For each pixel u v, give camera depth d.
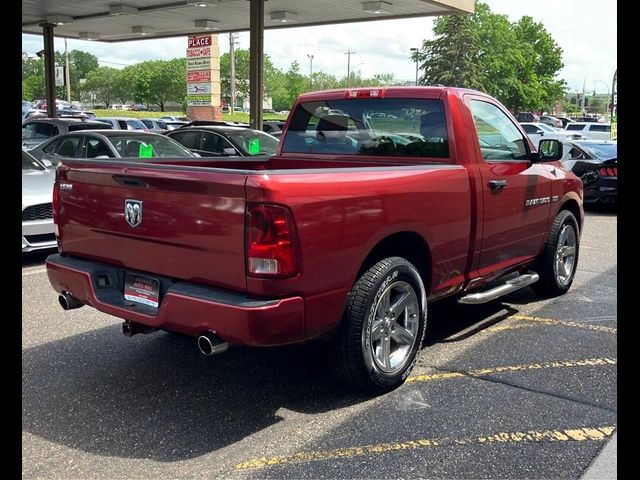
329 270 3.53
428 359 4.71
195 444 3.48
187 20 19.97
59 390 4.17
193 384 4.27
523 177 5.37
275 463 3.28
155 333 5.32
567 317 5.77
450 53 68.88
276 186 3.22
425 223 4.20
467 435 3.55
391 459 3.30
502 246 5.25
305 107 5.62
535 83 75.69
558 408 3.88
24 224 7.26
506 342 5.09
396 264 3.95
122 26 21.42
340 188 3.54
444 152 4.76
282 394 4.11
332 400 4.02
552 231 6.12
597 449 3.39
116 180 3.84
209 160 5.41
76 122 13.20
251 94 15.81
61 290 4.32
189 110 36.66
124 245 3.89
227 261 3.37
